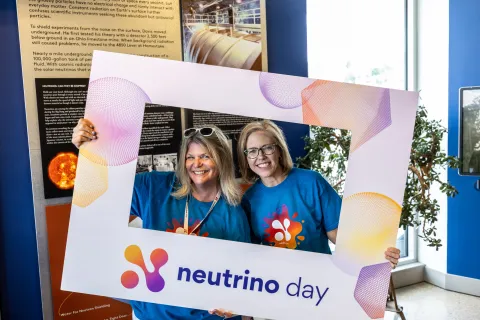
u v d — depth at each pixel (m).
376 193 1.11
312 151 1.83
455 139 3.03
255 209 1.17
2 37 1.79
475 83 2.90
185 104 1.11
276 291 1.13
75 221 1.09
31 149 1.83
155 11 2.00
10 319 1.90
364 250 1.12
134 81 1.09
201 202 1.16
